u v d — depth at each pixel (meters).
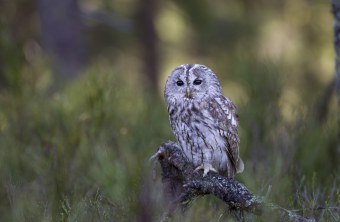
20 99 20.42
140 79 41.09
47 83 22.30
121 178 13.18
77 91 20.03
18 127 19.28
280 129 18.81
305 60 34.62
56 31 37.22
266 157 17.02
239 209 12.43
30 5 39.69
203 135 15.48
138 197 11.28
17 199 13.04
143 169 12.59
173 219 12.11
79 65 37.69
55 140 17.84
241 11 38.59
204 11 39.34
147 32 41.31
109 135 18.50
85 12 36.06
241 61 20.89
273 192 14.43
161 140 19.36
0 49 21.42
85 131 18.62
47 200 13.92
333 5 17.67
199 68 15.96
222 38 38.97
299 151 17.66
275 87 20.03
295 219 11.99
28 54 23.19
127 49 42.41
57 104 19.73
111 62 40.69
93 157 16.61
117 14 41.03
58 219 12.77
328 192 15.05
